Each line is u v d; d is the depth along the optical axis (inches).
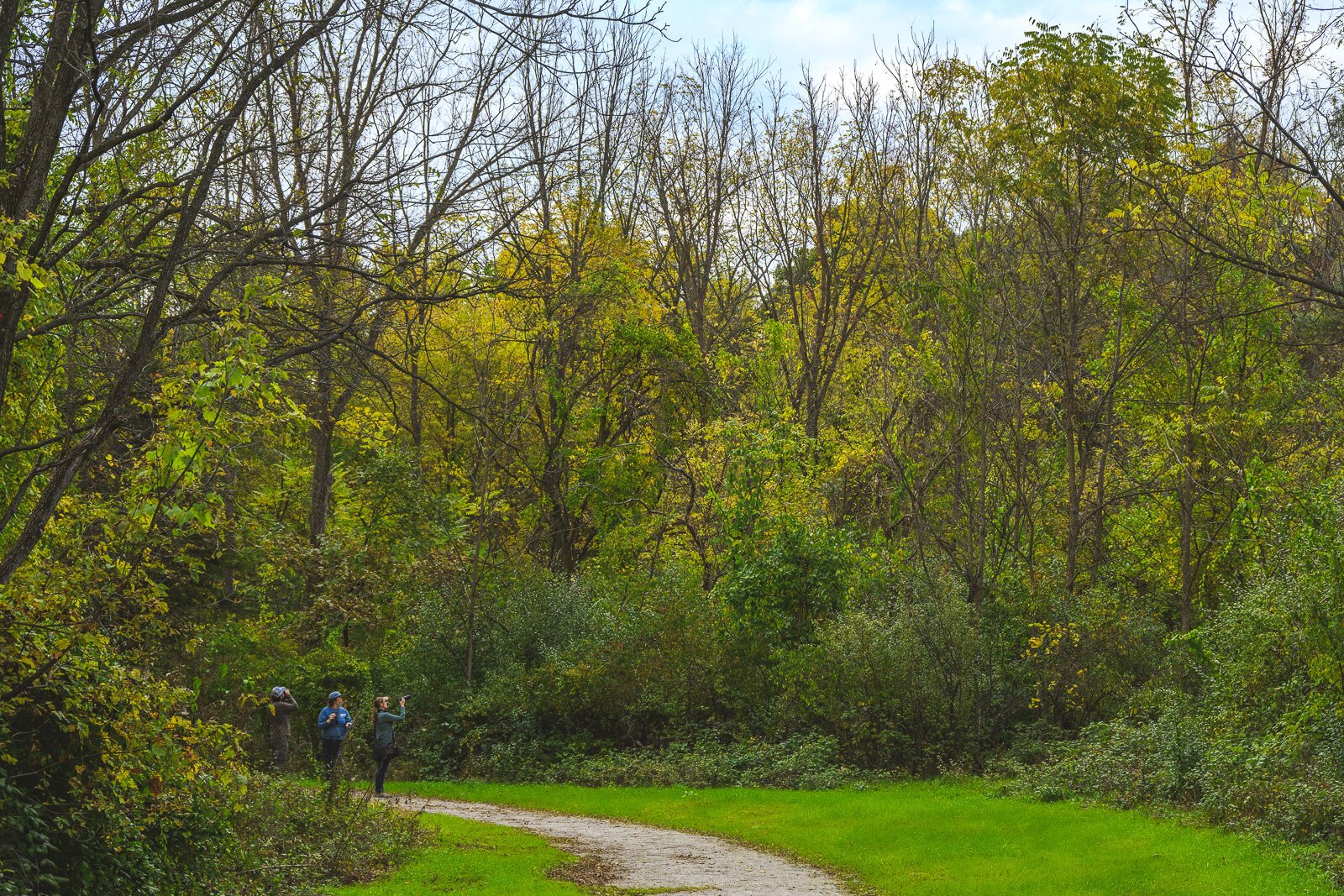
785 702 1043.9
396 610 1218.6
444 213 395.5
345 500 1269.7
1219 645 780.0
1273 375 1123.9
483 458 1354.6
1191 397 1109.1
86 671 370.6
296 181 424.5
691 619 1128.2
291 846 553.6
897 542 1278.3
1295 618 652.7
